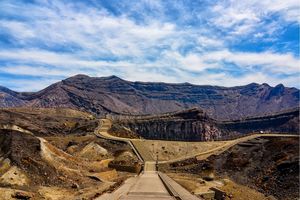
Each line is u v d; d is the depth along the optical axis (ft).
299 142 349.00
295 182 254.47
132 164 315.58
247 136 524.11
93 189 150.41
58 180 160.76
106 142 467.11
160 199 89.25
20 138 174.60
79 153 412.98
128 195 98.53
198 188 165.07
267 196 206.28
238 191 188.24
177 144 477.36
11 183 141.69
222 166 367.66
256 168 335.06
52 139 481.05
